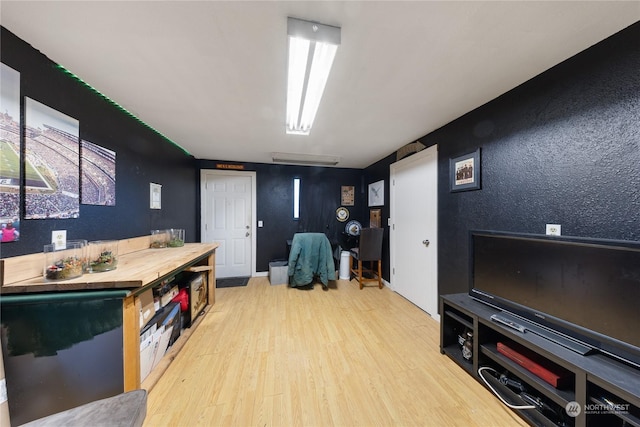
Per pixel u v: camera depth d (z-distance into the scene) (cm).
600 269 115
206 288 287
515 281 155
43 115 134
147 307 160
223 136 283
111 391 123
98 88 172
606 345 112
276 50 132
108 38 122
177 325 211
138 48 130
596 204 129
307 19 110
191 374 170
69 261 129
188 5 103
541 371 130
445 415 136
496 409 140
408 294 314
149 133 252
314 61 141
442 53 134
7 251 115
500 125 184
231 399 147
